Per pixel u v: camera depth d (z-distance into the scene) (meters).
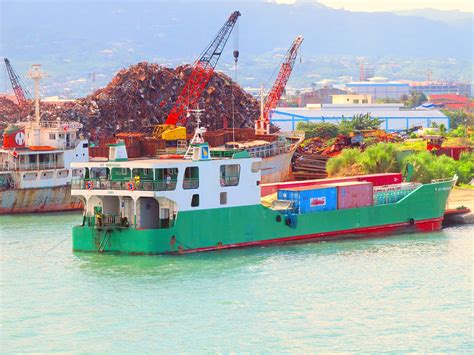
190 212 120.25
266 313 98.00
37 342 90.38
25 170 173.88
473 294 105.38
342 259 121.50
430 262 120.69
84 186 123.19
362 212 138.62
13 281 110.31
